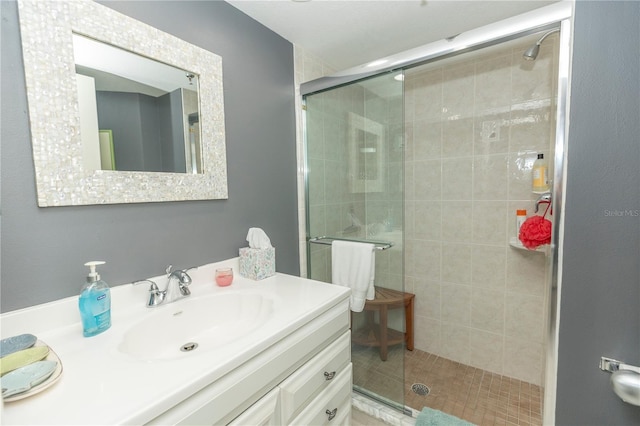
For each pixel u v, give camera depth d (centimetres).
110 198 89
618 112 66
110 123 89
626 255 68
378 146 156
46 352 65
